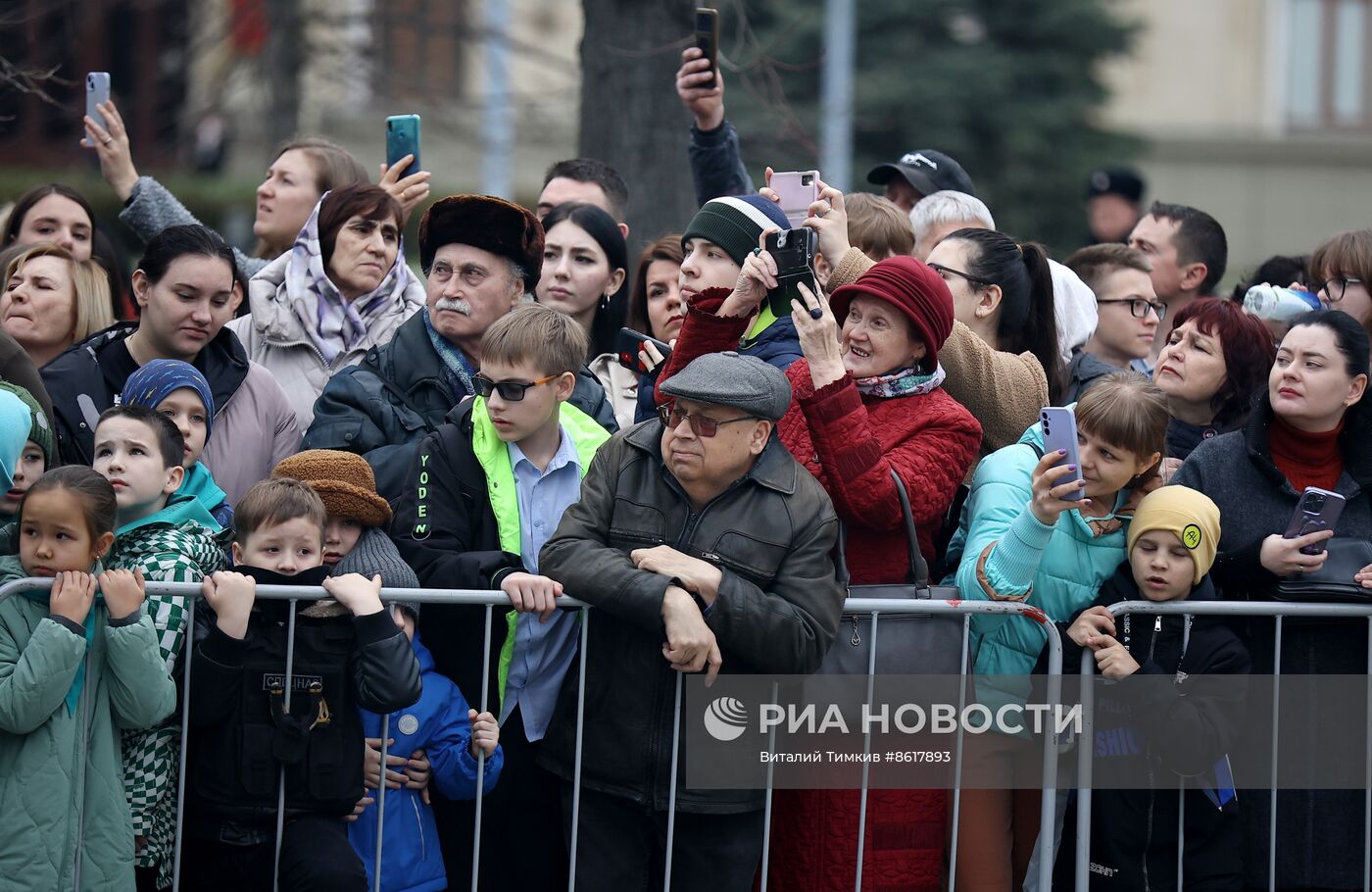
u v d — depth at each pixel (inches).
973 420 651.5
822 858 623.8
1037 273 764.0
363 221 787.4
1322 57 3951.8
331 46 1881.2
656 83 1018.7
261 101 2294.5
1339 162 3782.0
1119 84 3897.6
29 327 768.9
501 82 1984.5
